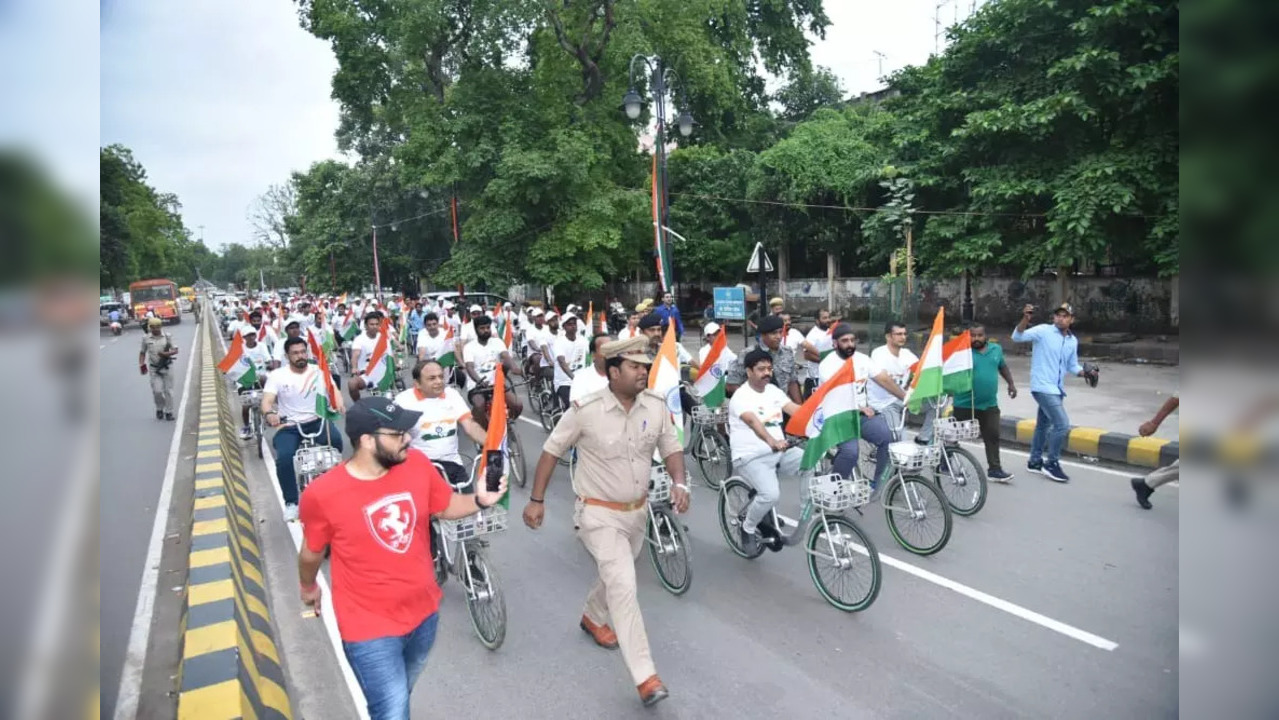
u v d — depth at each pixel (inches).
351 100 948.6
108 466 386.3
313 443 289.7
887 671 172.7
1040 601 202.8
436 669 182.4
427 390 223.8
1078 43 567.8
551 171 781.9
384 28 880.9
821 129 878.4
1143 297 642.8
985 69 641.0
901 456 233.9
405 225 1455.5
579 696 168.6
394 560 127.5
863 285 890.7
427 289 1727.4
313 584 131.9
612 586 164.7
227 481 310.3
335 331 762.8
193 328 1568.7
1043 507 276.8
